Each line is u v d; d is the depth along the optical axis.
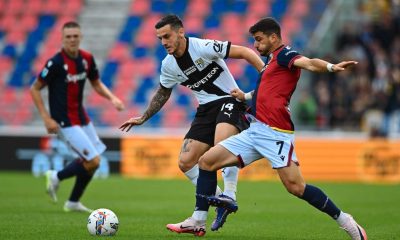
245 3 97.31
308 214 41.22
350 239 29.95
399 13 89.88
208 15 97.38
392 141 71.44
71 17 101.88
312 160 72.81
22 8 104.12
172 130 82.31
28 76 95.81
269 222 36.91
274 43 26.98
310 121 77.69
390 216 40.41
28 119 90.69
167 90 31.47
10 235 29.53
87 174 40.19
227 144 27.58
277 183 66.94
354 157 72.19
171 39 29.34
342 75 79.69
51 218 36.59
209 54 29.70
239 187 62.12
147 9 100.62
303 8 94.50
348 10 92.50
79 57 40.28
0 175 71.06
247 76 87.56
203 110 30.75
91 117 87.25
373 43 84.94
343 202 49.47
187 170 31.00
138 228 32.88
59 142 73.06
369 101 78.06
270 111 26.77
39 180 65.31
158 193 55.03
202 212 29.16
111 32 98.88
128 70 93.38
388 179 71.38
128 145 74.25
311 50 89.56
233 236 30.34
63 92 39.94
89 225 29.61
